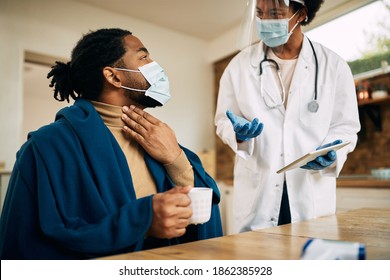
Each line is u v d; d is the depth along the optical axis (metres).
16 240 0.74
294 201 1.31
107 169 0.85
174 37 3.77
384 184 2.13
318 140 1.34
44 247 0.73
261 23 1.30
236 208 1.48
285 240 0.71
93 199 0.79
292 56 1.48
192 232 0.99
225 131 1.44
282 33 1.31
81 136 0.85
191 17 3.45
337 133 1.34
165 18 3.47
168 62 3.69
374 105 2.68
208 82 4.05
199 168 1.10
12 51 2.68
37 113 5.61
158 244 0.94
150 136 0.96
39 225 0.73
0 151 2.55
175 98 3.71
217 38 3.97
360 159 2.79
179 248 0.64
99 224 0.71
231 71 1.55
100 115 0.98
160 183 0.97
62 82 1.02
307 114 1.36
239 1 3.11
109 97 1.01
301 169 1.32
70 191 0.78
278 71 1.43
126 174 0.89
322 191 1.35
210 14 3.38
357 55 2.88
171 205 0.69
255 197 1.37
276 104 1.39
